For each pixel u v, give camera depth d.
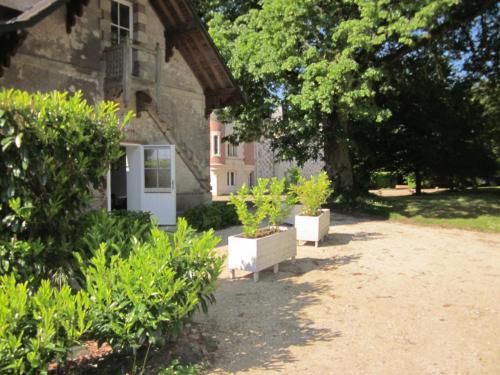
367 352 4.02
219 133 33.72
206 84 14.63
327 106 12.56
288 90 14.68
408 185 32.91
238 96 14.42
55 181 3.75
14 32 8.20
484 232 10.98
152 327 3.29
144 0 12.49
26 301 2.94
